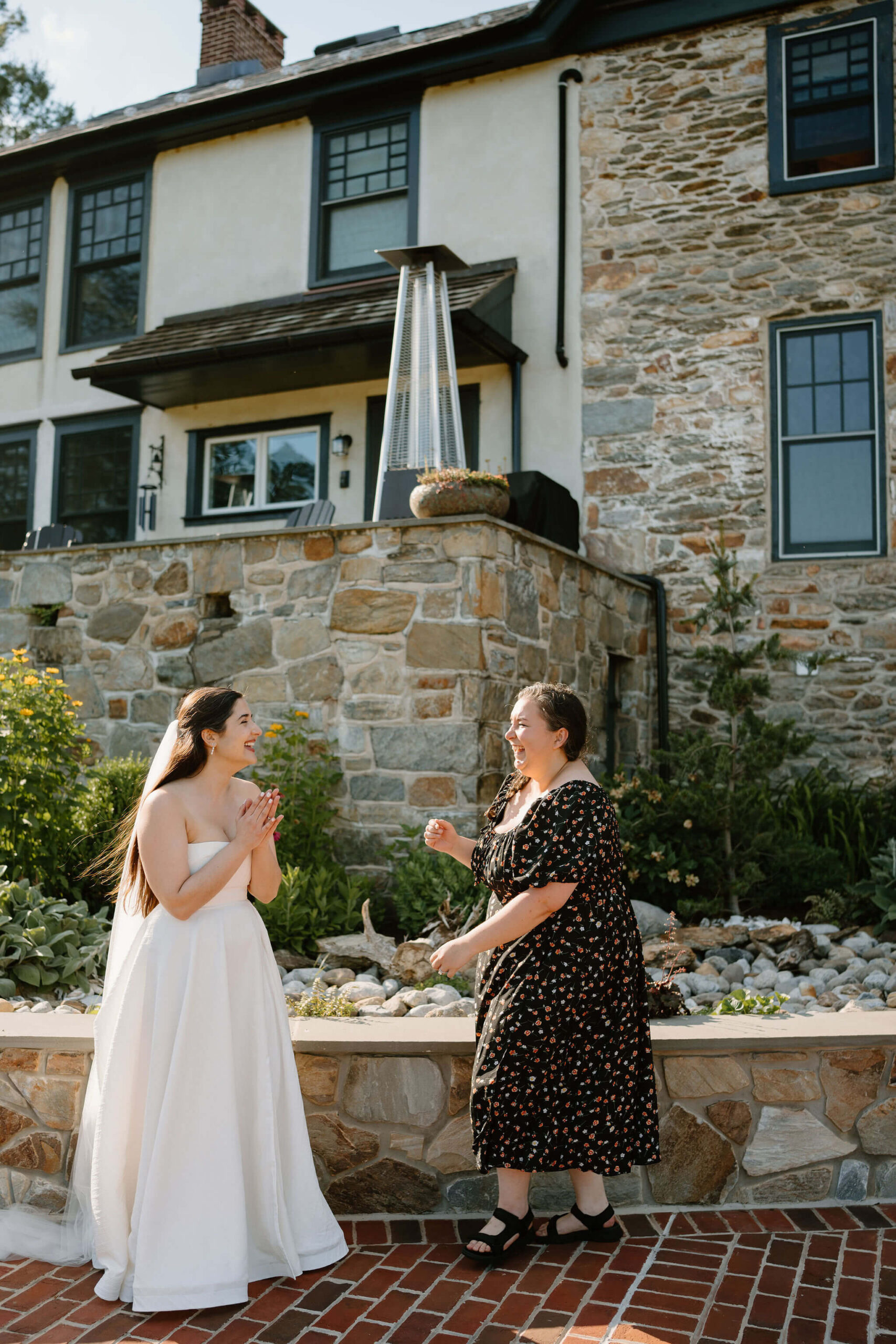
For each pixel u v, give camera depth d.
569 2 8.91
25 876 5.28
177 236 10.94
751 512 8.62
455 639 5.91
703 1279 2.78
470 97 9.69
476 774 5.79
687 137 8.98
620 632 8.10
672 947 4.95
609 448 9.02
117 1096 2.82
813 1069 3.27
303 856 5.80
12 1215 3.20
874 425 8.43
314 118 10.34
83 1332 2.59
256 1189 2.86
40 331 11.58
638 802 6.50
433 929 5.14
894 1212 3.16
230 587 6.69
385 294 9.30
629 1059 2.85
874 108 8.51
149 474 10.72
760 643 7.31
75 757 5.86
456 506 6.03
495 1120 2.80
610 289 9.12
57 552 7.39
